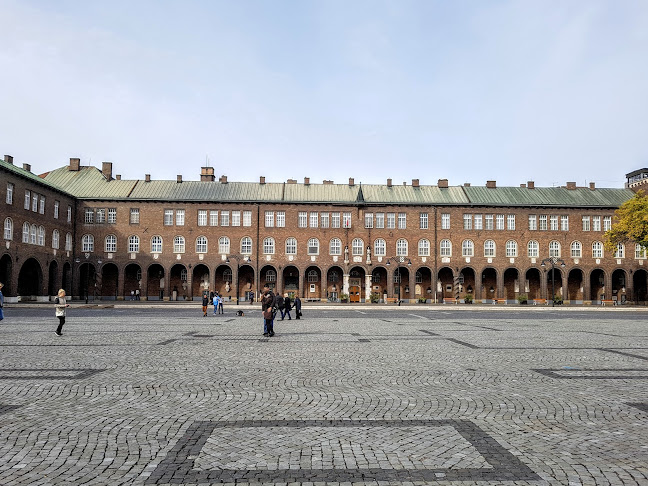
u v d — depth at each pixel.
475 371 13.52
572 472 6.36
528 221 77.75
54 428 8.07
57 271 69.19
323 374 12.97
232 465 6.55
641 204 65.75
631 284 77.12
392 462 6.68
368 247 76.75
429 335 23.88
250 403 9.80
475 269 76.81
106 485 5.93
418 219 77.50
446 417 8.86
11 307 48.94
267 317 22.89
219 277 77.69
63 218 70.75
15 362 14.66
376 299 75.94
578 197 80.50
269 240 76.25
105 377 12.38
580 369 13.93
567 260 77.31
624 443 7.46
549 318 39.59
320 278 79.31
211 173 83.31
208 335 23.27
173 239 75.31
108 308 51.38
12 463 6.57
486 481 6.09
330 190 80.31
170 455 6.89
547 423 8.51
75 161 80.25
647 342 21.05
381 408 9.46
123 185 78.25
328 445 7.33
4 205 55.50
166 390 10.94
